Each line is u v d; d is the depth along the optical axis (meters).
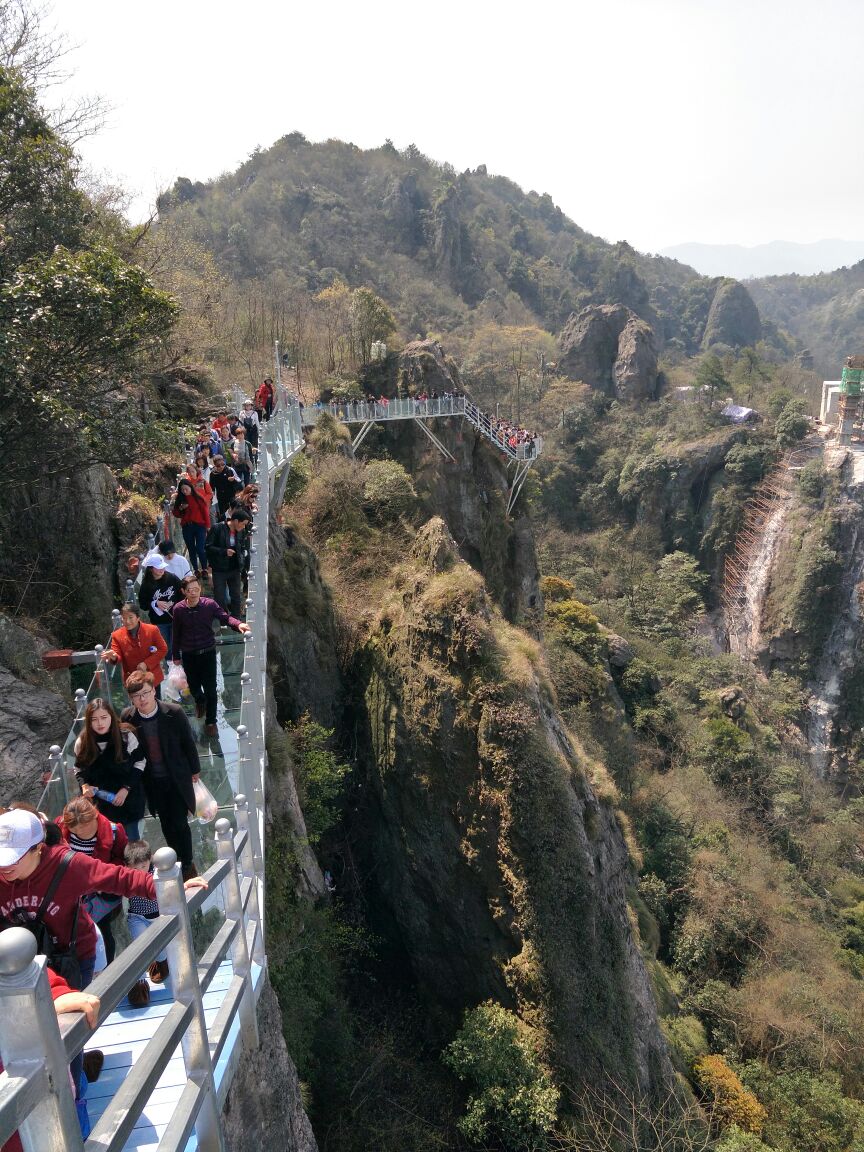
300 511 30.39
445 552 22.73
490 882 18.38
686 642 74.69
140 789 6.88
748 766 51.59
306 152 164.50
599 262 179.38
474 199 190.00
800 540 80.19
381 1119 16.52
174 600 10.91
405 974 20.62
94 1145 2.96
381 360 47.03
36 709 10.70
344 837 21.86
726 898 34.22
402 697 20.73
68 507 15.06
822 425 91.81
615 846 21.09
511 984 17.62
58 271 12.39
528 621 46.72
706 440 93.31
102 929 5.86
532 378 110.31
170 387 26.92
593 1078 16.78
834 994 30.89
